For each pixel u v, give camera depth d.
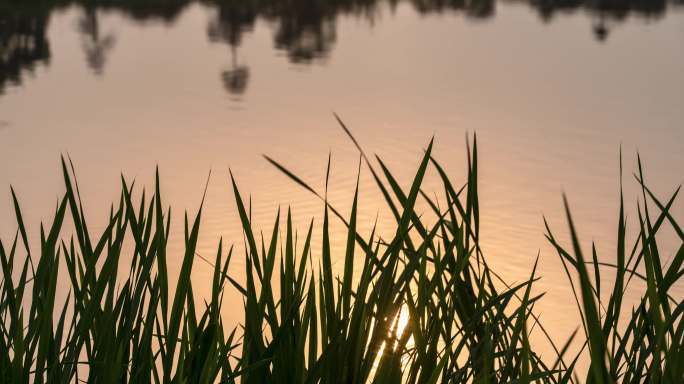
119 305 1.88
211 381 1.76
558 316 9.93
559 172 18.61
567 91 30.58
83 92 29.16
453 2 72.19
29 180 17.39
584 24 55.69
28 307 7.88
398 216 1.83
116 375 1.71
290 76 33.22
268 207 15.09
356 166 18.89
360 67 36.00
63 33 45.16
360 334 1.76
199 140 21.95
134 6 59.53
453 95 29.38
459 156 20.22
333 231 13.46
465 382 1.85
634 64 37.72
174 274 10.89
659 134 22.91
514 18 59.88
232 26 51.31
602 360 1.25
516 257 12.58
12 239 12.79
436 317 1.86
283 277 1.86
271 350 1.78
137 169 18.75
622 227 1.82
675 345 1.67
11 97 27.92
